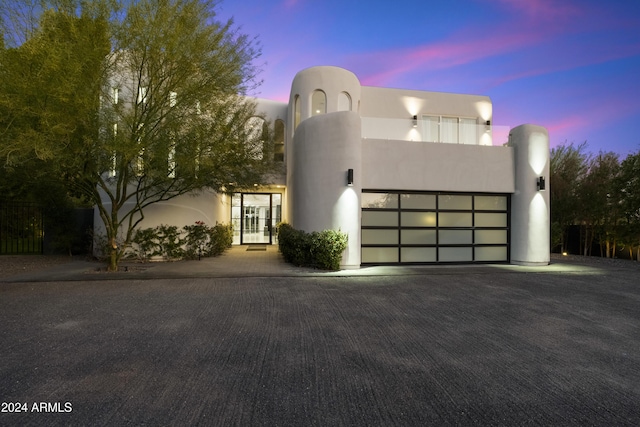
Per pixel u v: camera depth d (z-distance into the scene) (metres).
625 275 9.02
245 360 3.48
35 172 7.54
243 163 8.83
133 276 8.12
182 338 4.09
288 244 10.53
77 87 6.61
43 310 5.26
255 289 6.96
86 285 7.22
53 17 6.71
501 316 5.22
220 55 8.09
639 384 3.06
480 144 11.19
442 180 10.71
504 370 3.33
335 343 4.01
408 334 4.37
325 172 9.81
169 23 7.57
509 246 11.36
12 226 12.77
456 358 3.61
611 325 4.80
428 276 8.68
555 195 15.16
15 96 5.96
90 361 3.39
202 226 11.73
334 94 13.84
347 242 9.56
